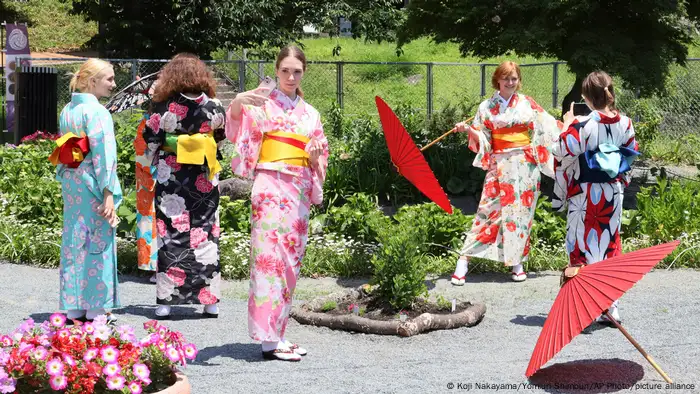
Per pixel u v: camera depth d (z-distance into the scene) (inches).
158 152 251.8
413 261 245.3
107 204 231.9
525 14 447.8
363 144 487.2
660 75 448.1
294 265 207.8
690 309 258.4
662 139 688.4
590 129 236.5
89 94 233.1
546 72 946.1
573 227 243.4
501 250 305.3
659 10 441.7
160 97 248.1
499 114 304.3
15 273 308.0
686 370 197.6
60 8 1330.0
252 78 880.9
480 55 499.2
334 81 954.7
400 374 194.9
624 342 223.0
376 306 248.8
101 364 152.3
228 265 313.3
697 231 350.0
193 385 185.9
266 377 192.4
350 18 842.8
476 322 243.0
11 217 359.3
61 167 235.6
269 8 874.1
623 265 194.9
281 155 205.9
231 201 378.6
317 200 213.0
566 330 185.6
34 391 152.3
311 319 239.6
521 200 304.7
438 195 273.7
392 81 968.9
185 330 237.5
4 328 233.1
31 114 620.4
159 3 907.4
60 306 236.4
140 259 280.1
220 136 258.5
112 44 916.6
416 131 546.0
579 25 450.0
